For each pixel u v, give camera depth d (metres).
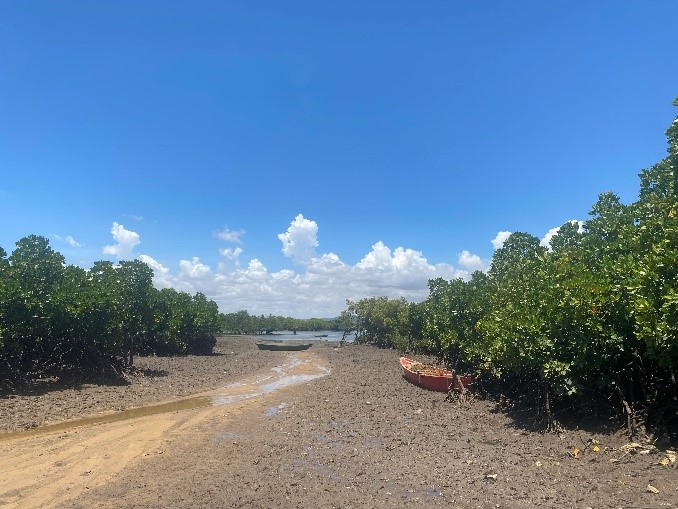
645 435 13.00
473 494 10.64
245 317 109.19
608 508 9.24
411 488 11.26
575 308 14.60
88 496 10.86
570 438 14.39
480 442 15.27
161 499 10.71
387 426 18.06
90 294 27.16
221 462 13.59
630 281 13.08
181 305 51.25
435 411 20.73
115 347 29.84
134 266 34.19
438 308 33.66
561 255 19.66
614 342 13.98
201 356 47.94
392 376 32.88
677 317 10.93
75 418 19.89
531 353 16.17
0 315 22.08
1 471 12.60
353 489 11.32
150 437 16.39
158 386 28.23
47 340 26.50
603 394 15.46
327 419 19.42
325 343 71.88
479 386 23.36
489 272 28.47
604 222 18.41
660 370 14.17
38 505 10.32
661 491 9.70
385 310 64.56
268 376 35.22
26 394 23.00
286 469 12.96
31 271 25.09
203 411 21.23
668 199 15.02
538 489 10.64
